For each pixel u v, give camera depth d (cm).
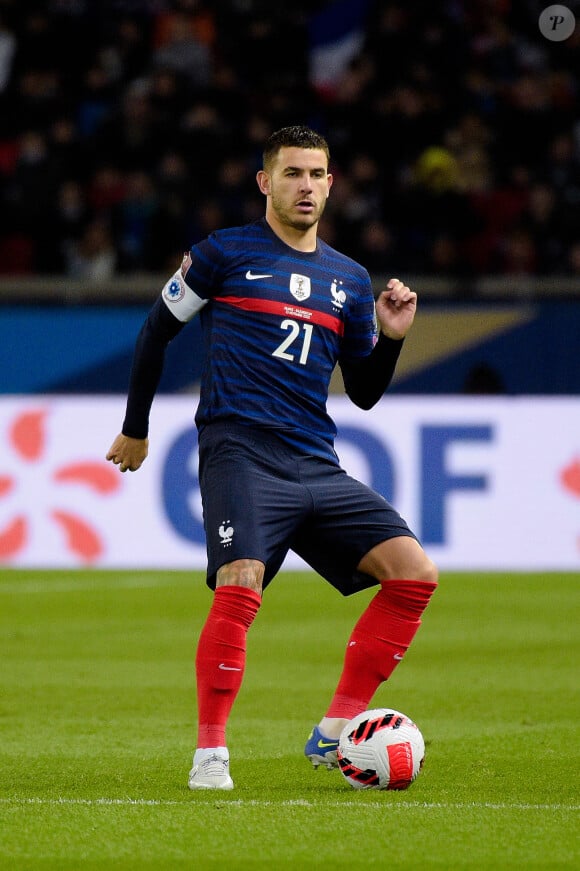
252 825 1401
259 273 1634
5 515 4231
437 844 1334
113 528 4222
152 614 3328
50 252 5197
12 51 5916
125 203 5228
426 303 4778
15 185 5241
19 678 2509
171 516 4219
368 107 5525
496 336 4741
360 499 1638
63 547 4225
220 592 1567
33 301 4791
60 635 3023
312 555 1680
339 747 1617
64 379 4747
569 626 3170
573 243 5178
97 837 1355
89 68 5894
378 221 5197
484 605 3488
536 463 4231
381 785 1591
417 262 5050
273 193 1647
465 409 4241
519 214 5297
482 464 4234
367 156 5481
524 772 1722
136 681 2484
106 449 4247
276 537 1589
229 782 1588
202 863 1270
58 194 5238
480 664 2684
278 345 1620
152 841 1341
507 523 4222
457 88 5653
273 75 5838
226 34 5903
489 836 1365
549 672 2597
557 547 4219
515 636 3031
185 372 4675
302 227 1648
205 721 1589
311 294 1644
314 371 1641
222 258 1638
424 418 4244
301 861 1277
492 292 4753
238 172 5278
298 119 5597
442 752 1862
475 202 5306
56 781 1656
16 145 5600
